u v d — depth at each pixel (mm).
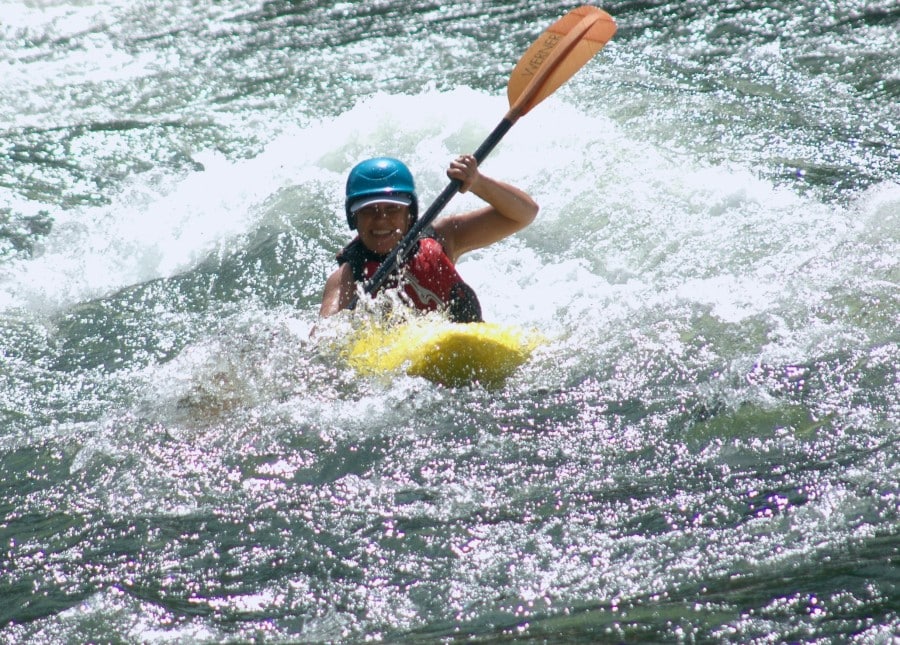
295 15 36719
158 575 11000
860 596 9336
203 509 12227
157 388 15445
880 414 12562
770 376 13773
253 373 15188
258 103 29531
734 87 26250
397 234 16406
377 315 15867
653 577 10109
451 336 14883
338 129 25594
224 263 21016
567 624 9578
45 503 12719
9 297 20297
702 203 20656
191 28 36406
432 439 13289
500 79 28703
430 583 10438
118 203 24234
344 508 11945
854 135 23250
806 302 15828
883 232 17969
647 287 18047
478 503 11773
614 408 13594
